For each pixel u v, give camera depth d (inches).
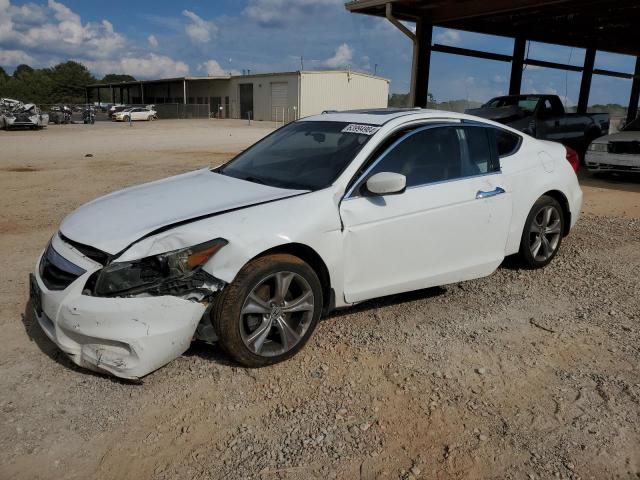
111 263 126.6
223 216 137.9
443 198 171.5
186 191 160.7
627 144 437.1
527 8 444.8
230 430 118.6
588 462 111.0
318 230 144.9
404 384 136.6
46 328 136.9
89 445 113.3
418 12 516.7
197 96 2452.0
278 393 132.0
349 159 160.4
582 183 453.7
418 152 171.9
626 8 483.2
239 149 769.6
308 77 1870.1
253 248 133.6
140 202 153.3
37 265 148.3
